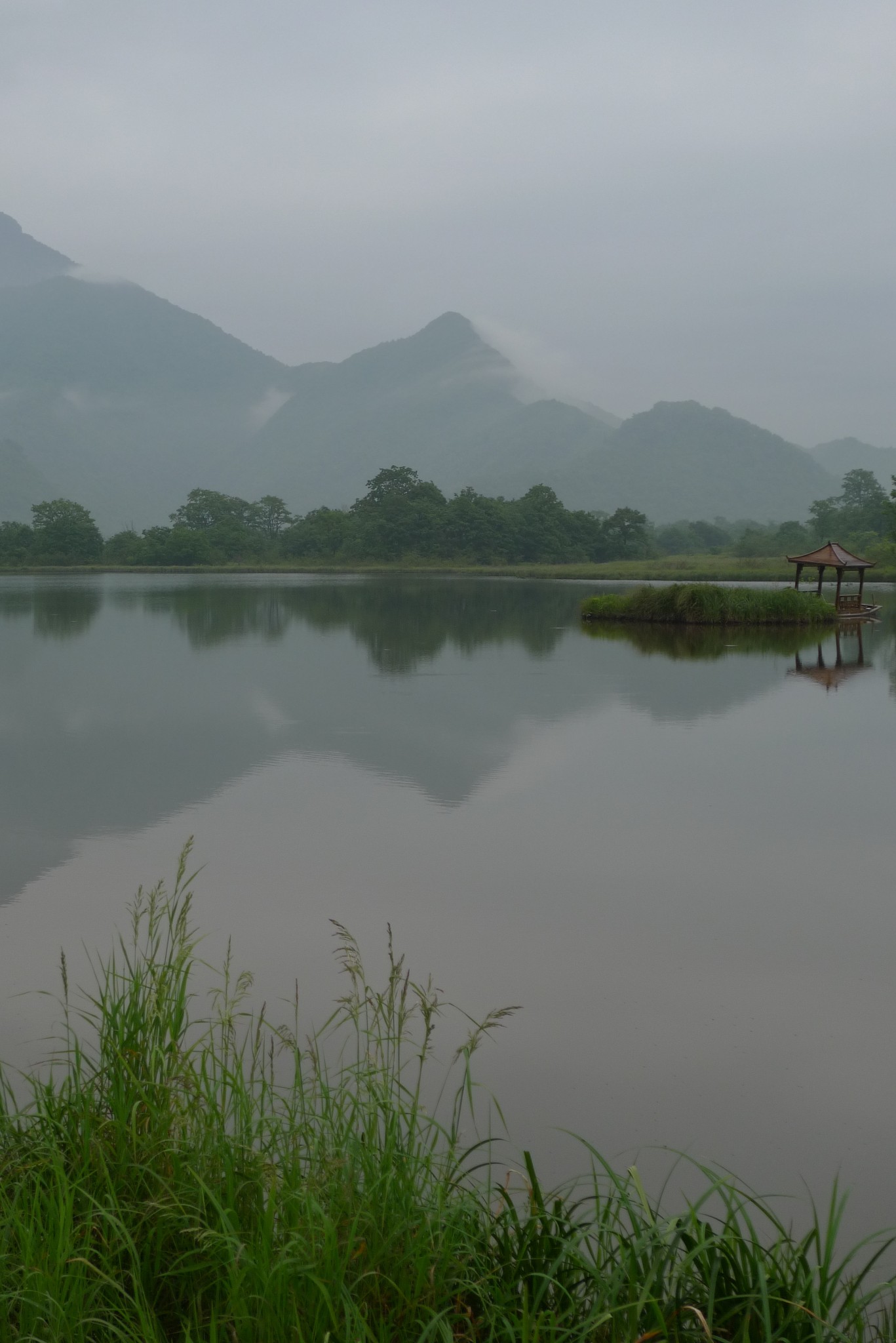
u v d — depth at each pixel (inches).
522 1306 103.0
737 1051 183.8
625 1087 171.2
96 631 1072.8
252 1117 132.5
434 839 312.7
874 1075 175.6
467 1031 189.3
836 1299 120.4
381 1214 107.5
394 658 810.8
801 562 1300.4
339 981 209.5
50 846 305.1
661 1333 97.8
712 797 364.2
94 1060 171.5
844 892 266.8
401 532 4192.9
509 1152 151.8
